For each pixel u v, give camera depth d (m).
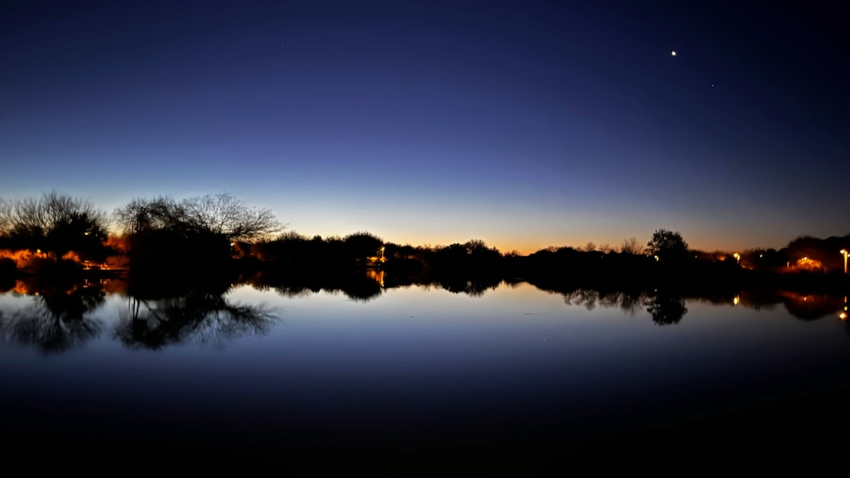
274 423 6.74
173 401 7.73
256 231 50.19
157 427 6.55
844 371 10.04
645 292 31.05
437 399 7.95
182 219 46.44
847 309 21.27
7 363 10.27
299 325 15.84
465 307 21.97
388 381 9.05
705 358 11.25
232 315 18.03
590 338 13.83
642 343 13.10
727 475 5.30
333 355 11.29
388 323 16.50
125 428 6.51
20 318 16.56
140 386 8.56
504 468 5.42
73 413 7.11
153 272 44.06
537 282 42.16
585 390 8.55
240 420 6.86
